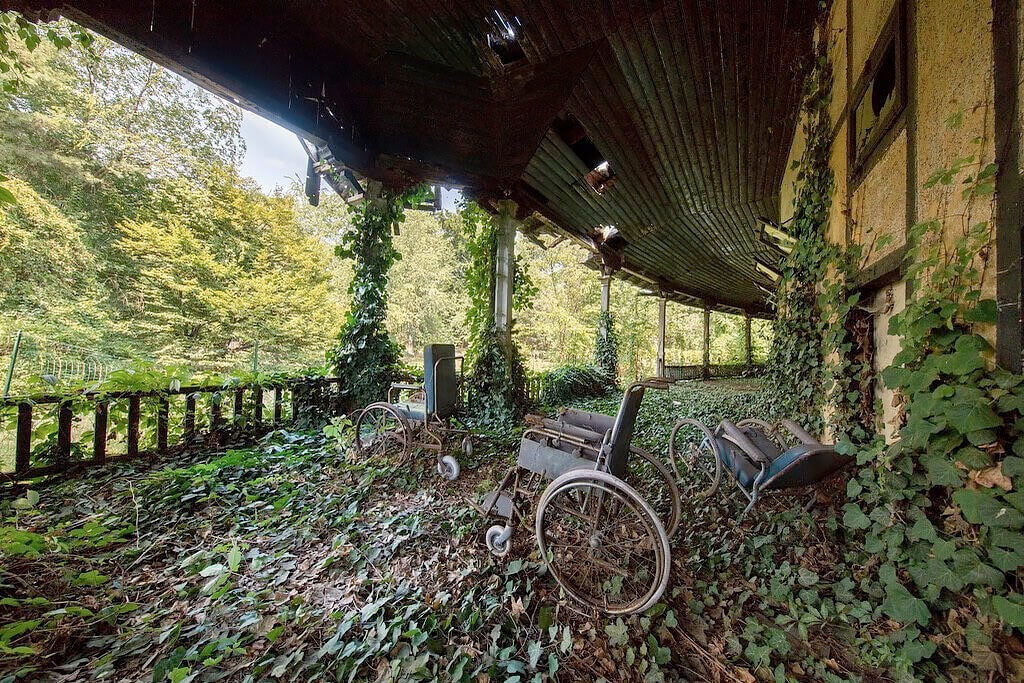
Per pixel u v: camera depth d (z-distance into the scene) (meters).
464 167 4.25
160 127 13.30
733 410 6.70
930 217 1.75
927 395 1.50
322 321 15.30
